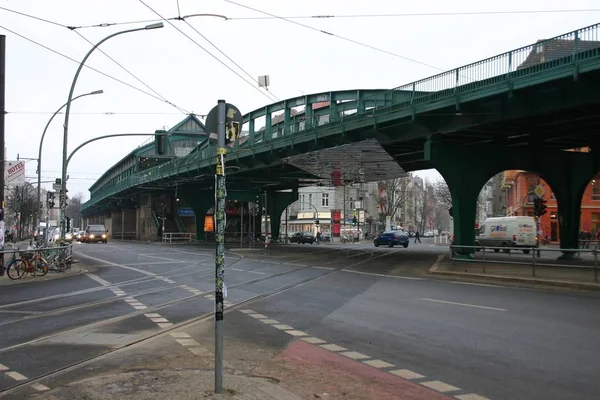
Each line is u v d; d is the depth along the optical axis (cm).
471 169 2797
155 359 775
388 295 1516
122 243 6762
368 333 970
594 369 710
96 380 638
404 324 1052
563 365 730
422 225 13850
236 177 5225
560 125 2455
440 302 1356
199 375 666
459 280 1959
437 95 2459
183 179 5822
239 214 7531
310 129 3388
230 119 628
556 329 980
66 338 927
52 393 588
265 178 5309
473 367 729
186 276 2127
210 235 7300
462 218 2769
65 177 2589
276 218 6962
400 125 2842
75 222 19475
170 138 8512
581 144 2966
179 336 947
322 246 5516
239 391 593
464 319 1097
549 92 2114
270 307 1299
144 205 8131
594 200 5744
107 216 12525
